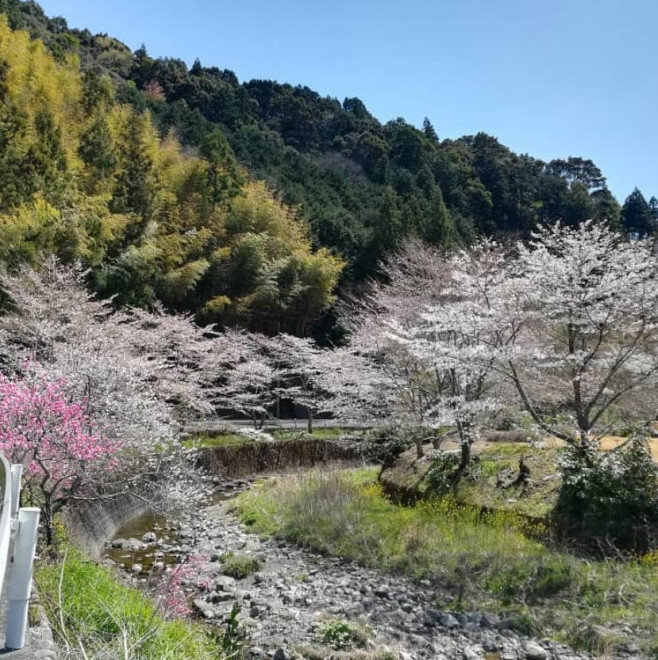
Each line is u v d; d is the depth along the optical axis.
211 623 6.39
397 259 23.48
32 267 13.98
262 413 22.62
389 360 14.84
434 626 6.61
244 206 28.20
